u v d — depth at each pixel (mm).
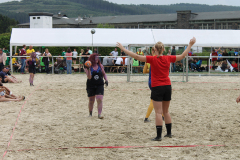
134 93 11500
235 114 7723
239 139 5520
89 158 4543
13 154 4730
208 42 23062
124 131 6145
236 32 23828
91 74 7312
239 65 21453
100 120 7148
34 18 88750
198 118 7262
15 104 9219
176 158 4520
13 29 23562
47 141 5430
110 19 99562
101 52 33875
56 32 23469
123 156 4621
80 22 102062
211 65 21641
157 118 5480
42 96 10773
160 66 5391
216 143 5285
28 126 6523
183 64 16062
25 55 21609
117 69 21094
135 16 96750
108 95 11000
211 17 82938
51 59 21922
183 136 5746
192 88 13102
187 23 85250
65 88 13078
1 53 17969
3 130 6191
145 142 5395
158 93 5426
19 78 17875
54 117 7457
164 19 89062
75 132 6059
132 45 16469
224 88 13125
